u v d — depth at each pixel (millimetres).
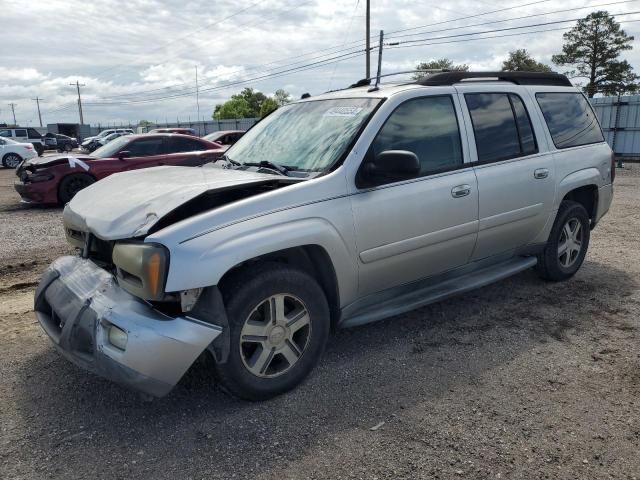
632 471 2557
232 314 2961
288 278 3139
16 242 7500
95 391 3326
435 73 4402
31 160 11148
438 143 3953
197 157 11445
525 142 4598
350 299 3578
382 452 2725
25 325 4402
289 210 3145
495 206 4238
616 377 3438
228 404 3176
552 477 2523
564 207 5039
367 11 32219
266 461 2672
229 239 2889
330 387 3354
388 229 3578
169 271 2736
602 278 5434
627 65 48438
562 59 50375
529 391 3281
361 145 3529
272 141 4105
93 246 3395
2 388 3375
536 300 4820
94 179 10852
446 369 3570
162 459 2693
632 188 12117
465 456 2680
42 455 2727
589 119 5441
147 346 2727
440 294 4039
